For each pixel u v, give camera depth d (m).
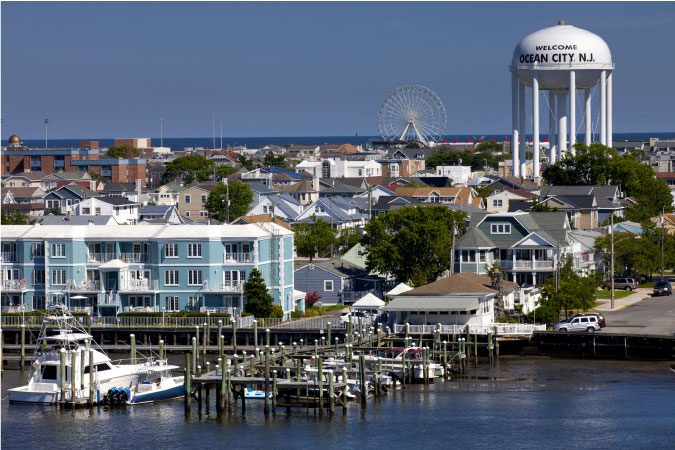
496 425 172.12
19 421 177.12
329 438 166.25
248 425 173.38
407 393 193.12
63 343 191.25
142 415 179.88
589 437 165.25
